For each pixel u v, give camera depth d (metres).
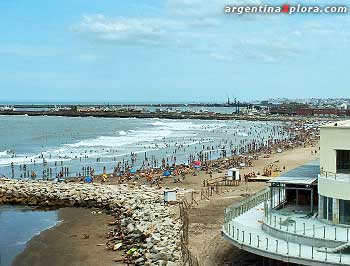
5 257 49.09
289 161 115.50
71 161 122.94
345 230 37.09
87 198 73.94
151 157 130.88
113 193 75.44
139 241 51.09
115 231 57.06
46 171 105.81
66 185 82.38
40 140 179.25
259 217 44.62
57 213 68.75
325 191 39.41
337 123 44.59
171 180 89.69
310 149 143.50
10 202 76.44
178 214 58.69
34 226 61.38
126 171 102.25
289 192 46.38
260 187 76.88
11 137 189.75
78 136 195.62
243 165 107.75
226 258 41.25
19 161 122.25
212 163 112.50
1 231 58.91
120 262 46.12
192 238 47.38
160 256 43.81
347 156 41.12
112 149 149.00
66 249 51.19
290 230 37.59
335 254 33.72
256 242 36.88
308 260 33.03
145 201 68.00
